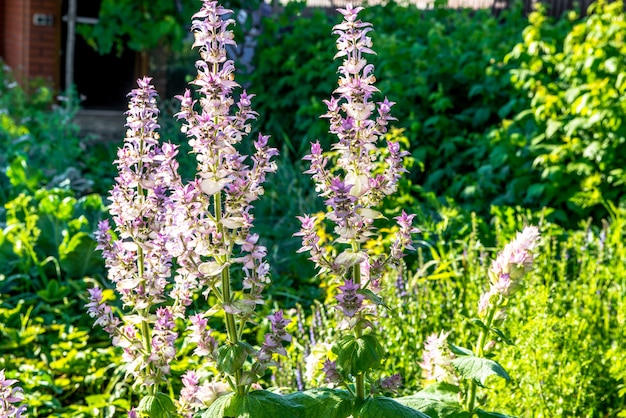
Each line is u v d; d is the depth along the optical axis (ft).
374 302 9.61
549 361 16.34
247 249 9.59
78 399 19.35
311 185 32.65
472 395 10.61
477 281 20.18
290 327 20.44
